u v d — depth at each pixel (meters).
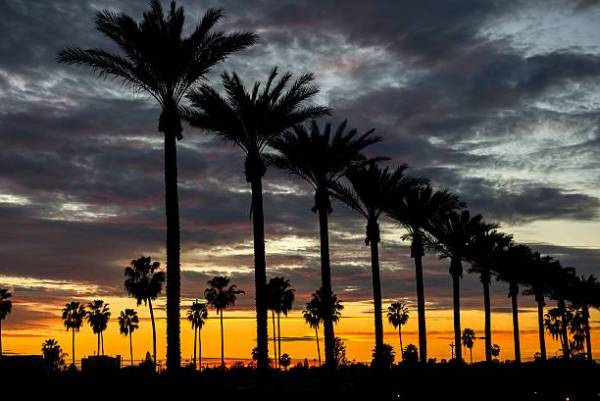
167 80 24.08
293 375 41.66
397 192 36.97
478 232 50.78
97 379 30.23
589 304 95.44
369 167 36.44
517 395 36.88
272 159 31.97
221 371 40.12
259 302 26.81
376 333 36.44
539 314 75.19
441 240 48.88
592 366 53.28
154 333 75.94
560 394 38.69
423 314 41.56
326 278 31.86
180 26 23.95
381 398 33.03
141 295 75.94
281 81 27.91
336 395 31.06
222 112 26.95
